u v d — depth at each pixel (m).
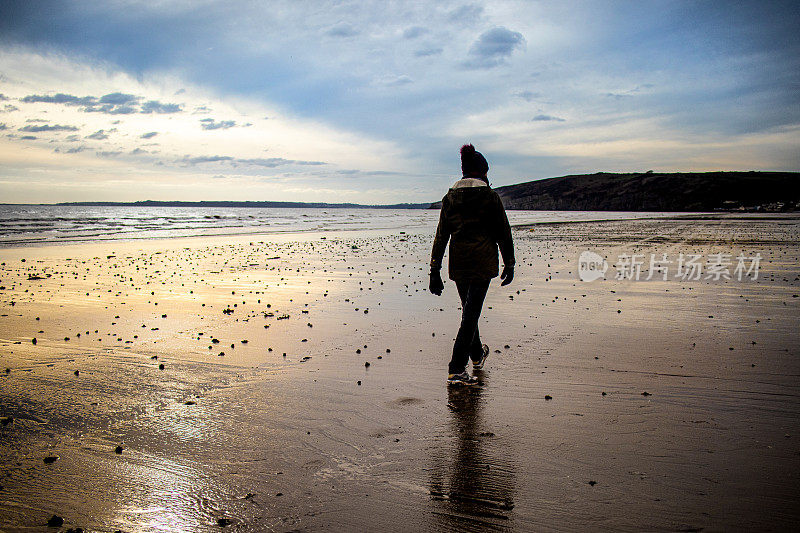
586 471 2.62
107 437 3.11
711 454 2.79
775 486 2.44
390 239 26.55
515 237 26.47
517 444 2.95
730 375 4.19
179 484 2.54
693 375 4.20
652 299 8.05
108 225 43.44
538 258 15.19
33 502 2.37
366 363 4.65
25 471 2.68
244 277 11.33
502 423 3.27
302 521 2.21
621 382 4.06
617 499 2.34
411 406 3.60
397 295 8.73
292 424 3.29
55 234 30.41
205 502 2.37
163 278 11.20
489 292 8.88
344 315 7.01
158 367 4.60
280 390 3.96
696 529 2.09
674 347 5.12
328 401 3.71
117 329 6.22
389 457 2.81
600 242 21.53
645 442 2.96
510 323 6.36
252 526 2.18
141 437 3.11
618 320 6.49
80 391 3.95
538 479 2.54
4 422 3.33
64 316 7.04
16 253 17.98
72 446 2.99
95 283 10.43
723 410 3.44
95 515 2.27
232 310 7.44
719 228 31.75
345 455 2.84
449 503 2.33
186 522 2.21
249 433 3.15
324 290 9.34
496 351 5.05
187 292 9.17
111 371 4.48
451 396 3.79
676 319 6.51
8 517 2.25
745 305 7.39
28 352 5.13
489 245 4.14
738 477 2.53
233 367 4.59
